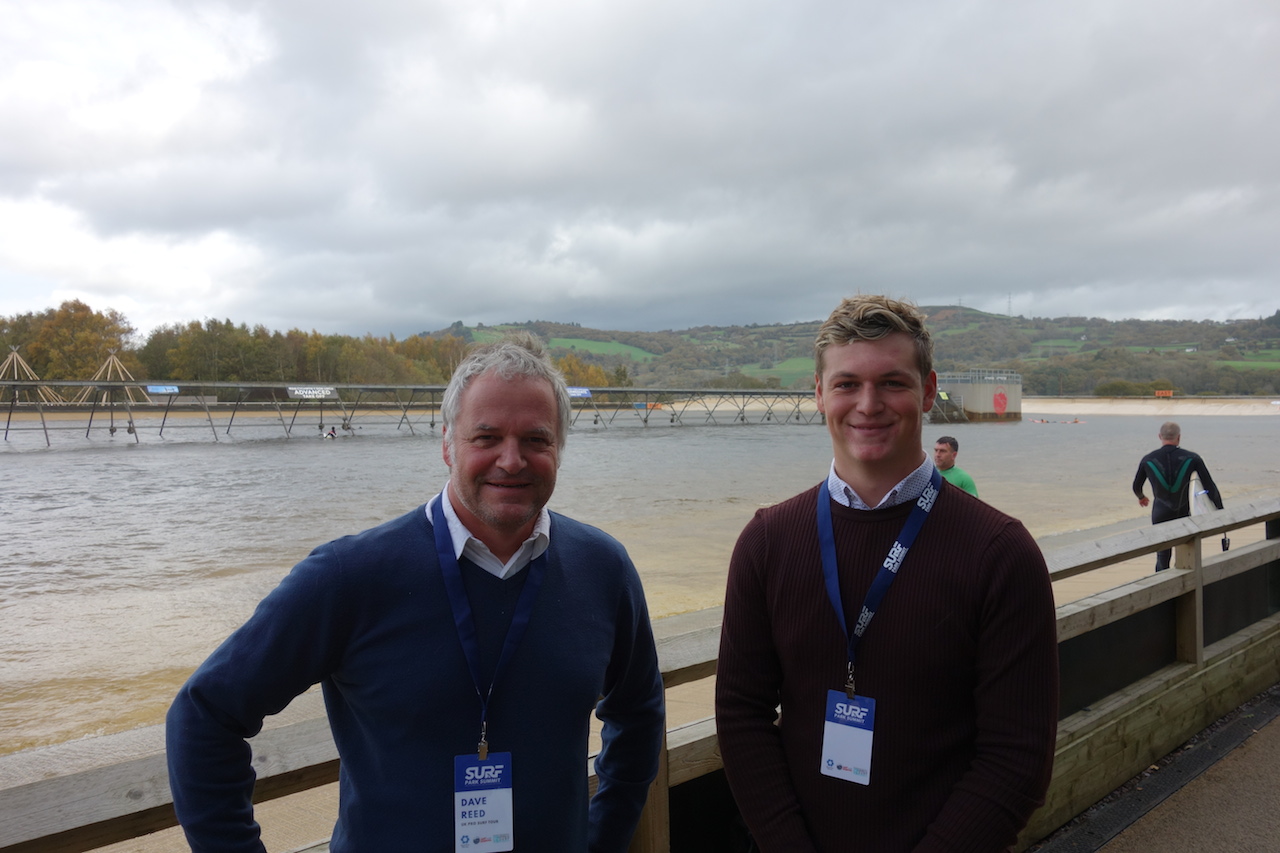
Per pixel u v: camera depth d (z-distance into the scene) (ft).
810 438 212.23
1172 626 11.59
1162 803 9.62
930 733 5.04
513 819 4.46
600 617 5.02
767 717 5.74
